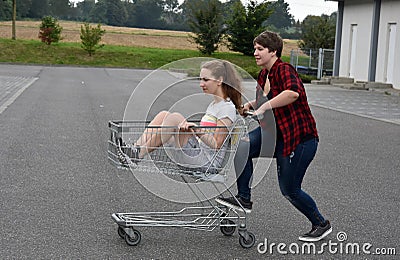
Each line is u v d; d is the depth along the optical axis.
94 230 5.60
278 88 5.17
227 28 49.03
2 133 10.82
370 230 5.95
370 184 8.03
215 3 48.62
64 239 5.32
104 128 11.89
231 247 5.32
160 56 47.56
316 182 8.03
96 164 8.48
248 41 48.59
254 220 6.13
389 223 6.21
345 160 9.74
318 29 46.22
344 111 17.81
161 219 5.77
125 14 98.06
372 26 28.34
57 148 9.57
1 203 6.37
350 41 31.08
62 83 24.27
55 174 7.80
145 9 97.88
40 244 5.16
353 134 12.91
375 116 16.75
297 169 5.27
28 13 88.94
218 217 5.55
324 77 31.64
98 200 6.64
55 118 13.11
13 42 48.06
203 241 5.45
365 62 29.52
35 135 10.73
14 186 7.12
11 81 23.89
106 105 16.17
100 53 47.06
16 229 5.53
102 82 25.94
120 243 5.28
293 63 37.62
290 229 5.88
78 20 97.94
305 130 5.21
